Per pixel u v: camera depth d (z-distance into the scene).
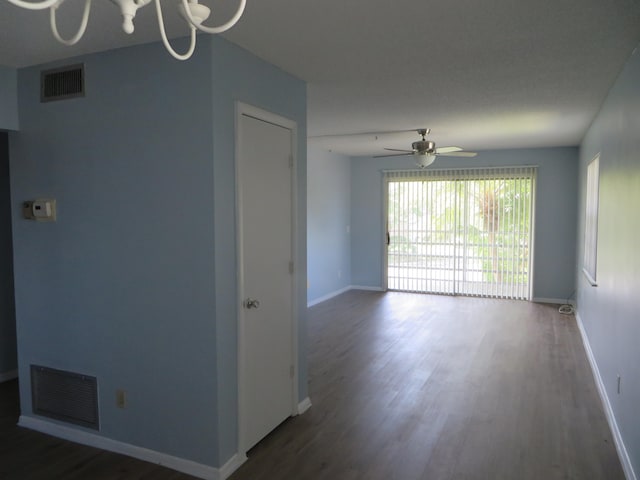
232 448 2.79
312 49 2.80
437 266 8.27
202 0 2.12
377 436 3.16
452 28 2.47
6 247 4.20
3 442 3.11
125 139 2.81
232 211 2.74
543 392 3.90
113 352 2.95
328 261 8.04
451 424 3.33
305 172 3.53
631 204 2.78
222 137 2.64
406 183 8.42
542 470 2.75
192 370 2.71
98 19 2.32
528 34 2.56
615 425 3.12
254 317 2.98
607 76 3.33
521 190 7.57
